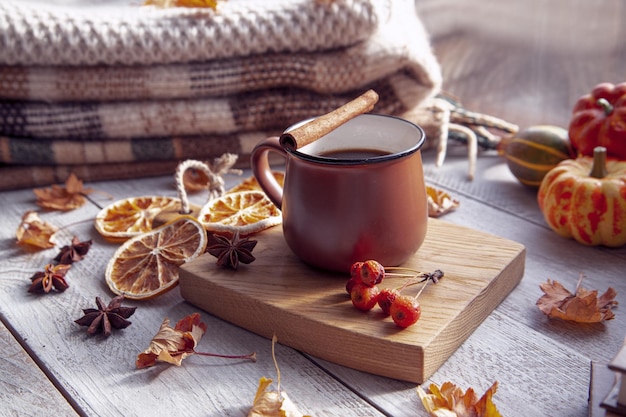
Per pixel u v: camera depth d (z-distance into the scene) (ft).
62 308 1.89
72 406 1.64
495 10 3.39
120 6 2.47
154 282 1.93
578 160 2.14
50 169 2.46
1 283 1.99
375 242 1.76
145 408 1.62
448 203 2.21
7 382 1.69
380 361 1.66
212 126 2.44
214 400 1.63
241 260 1.87
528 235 2.11
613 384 1.53
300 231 1.80
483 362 1.69
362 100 1.81
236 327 1.82
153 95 2.40
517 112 3.25
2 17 2.29
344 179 1.73
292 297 1.77
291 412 1.57
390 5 2.35
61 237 2.17
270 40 2.34
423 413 1.59
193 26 2.33
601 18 3.10
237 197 2.15
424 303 1.73
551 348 1.72
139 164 2.49
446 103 2.58
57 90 2.37
